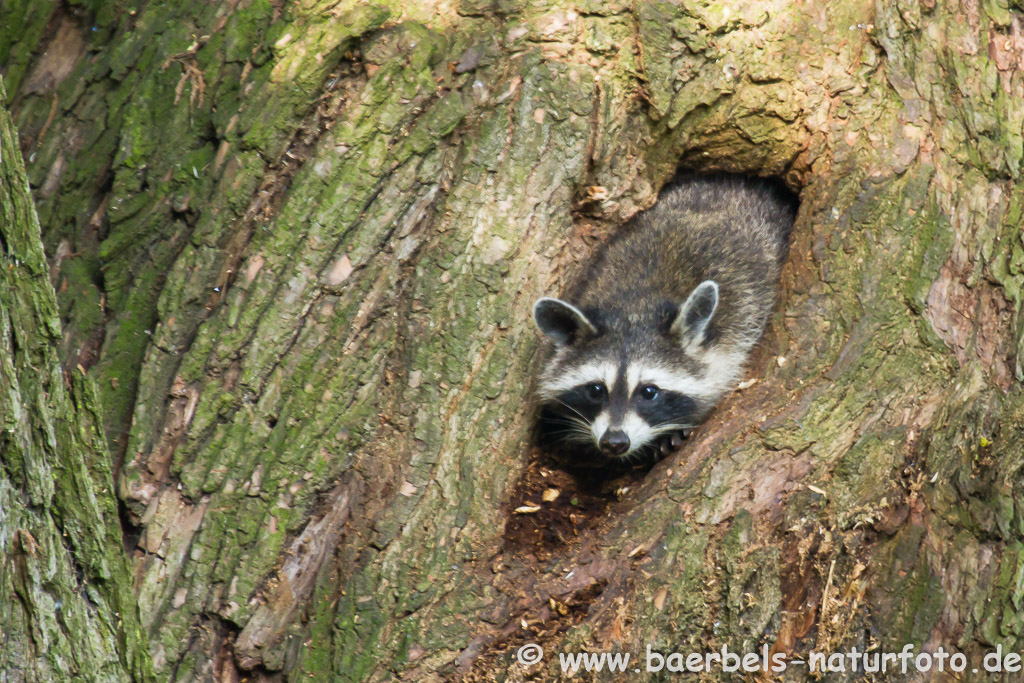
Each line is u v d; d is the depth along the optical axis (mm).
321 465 7750
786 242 10914
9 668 5730
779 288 9711
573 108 9062
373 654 7547
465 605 7801
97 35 8609
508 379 8578
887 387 8383
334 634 7566
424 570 7809
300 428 7734
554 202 9047
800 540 7855
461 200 8602
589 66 9227
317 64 8320
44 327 6258
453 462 8141
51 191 8156
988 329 8914
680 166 10672
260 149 8094
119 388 7613
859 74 9414
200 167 8078
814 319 8852
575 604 7859
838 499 7977
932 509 8227
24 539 5891
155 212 8008
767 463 8125
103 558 6398
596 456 10117
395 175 8273
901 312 8633
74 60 8594
